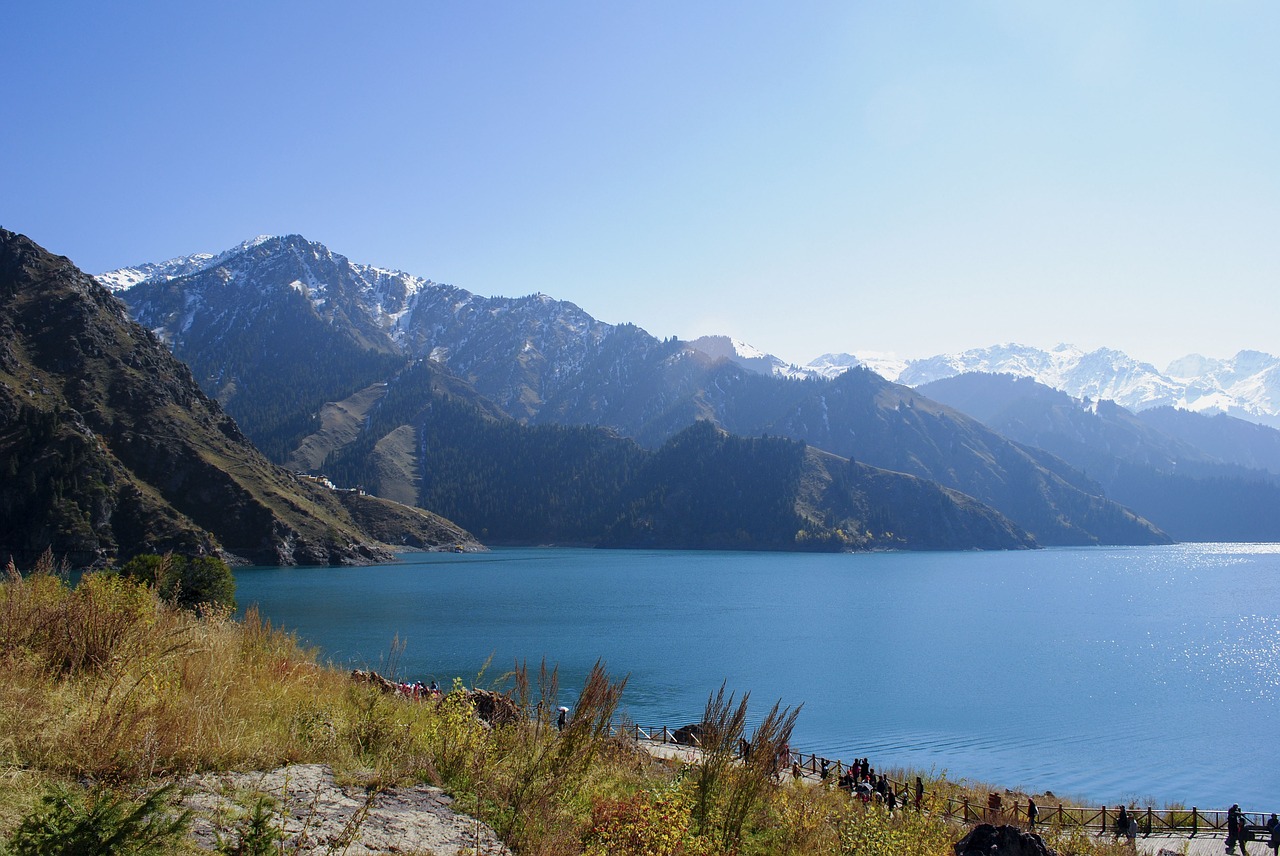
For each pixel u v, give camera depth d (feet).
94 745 26.86
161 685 33.32
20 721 27.53
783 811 38.58
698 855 29.22
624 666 230.89
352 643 248.73
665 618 347.36
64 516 455.22
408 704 47.42
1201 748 160.15
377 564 627.87
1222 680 233.55
